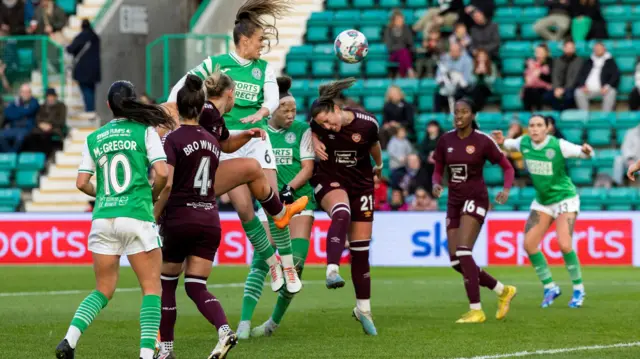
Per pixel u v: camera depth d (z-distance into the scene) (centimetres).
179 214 1147
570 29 3450
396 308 1803
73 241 2950
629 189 3006
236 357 1234
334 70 3603
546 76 3241
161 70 3384
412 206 2916
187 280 1169
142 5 3519
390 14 3675
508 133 2892
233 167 1310
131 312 1738
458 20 3369
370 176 1447
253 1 1416
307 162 1441
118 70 3503
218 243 1177
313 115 1386
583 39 3428
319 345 1339
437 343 1346
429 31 3412
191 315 1714
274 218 1353
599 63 3209
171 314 1196
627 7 3544
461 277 2491
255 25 1412
